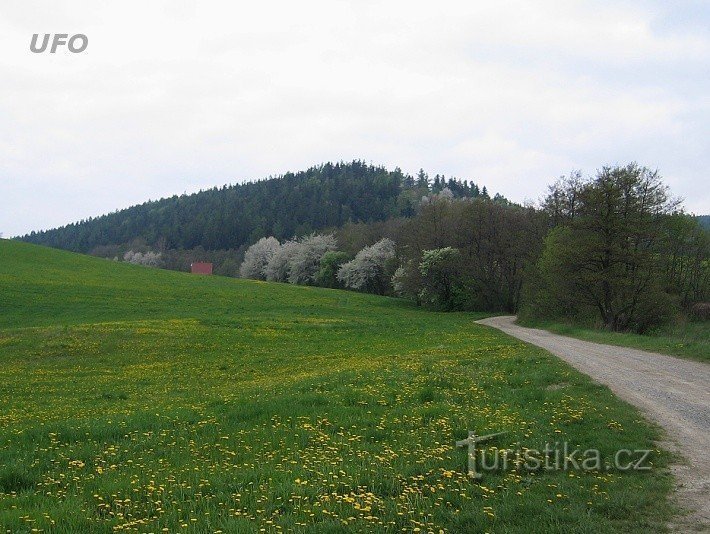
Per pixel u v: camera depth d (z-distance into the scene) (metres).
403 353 31.27
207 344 39.22
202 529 7.44
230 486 9.06
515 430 12.35
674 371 22.06
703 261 62.16
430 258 91.06
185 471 9.98
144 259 170.50
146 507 8.40
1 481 9.69
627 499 8.48
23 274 77.25
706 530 7.50
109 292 71.88
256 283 103.38
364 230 130.25
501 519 7.88
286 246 137.50
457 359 26.20
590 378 19.75
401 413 14.35
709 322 53.84
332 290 107.31
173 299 72.62
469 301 91.44
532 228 83.00
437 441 11.75
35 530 7.28
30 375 28.16
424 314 80.88
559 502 8.45
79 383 25.39
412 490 8.80
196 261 171.75
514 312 89.75
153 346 37.97
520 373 21.06
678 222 51.81
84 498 8.73
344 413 14.34
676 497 8.70
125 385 24.62
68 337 39.12
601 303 50.41
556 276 52.28
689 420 13.65
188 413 15.09
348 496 8.50
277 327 48.88
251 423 13.86
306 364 29.81
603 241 48.34
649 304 47.59
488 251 92.81
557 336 44.09
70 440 12.74
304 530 7.38
